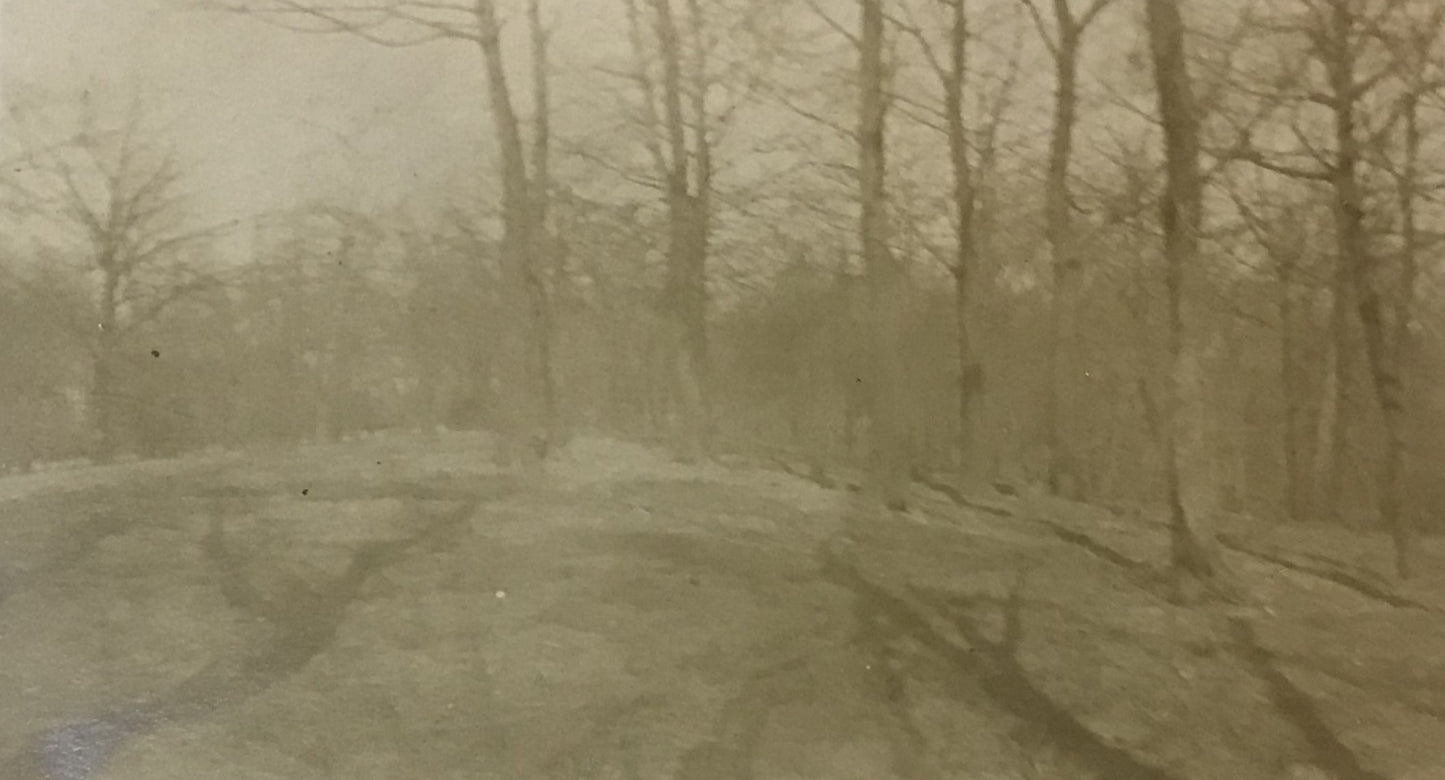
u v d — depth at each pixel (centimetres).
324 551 1852
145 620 1847
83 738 1794
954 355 1764
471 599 1805
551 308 1850
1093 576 1700
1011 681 1675
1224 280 1708
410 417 1872
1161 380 1709
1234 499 1689
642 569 1786
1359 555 1655
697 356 1822
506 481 1839
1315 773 1599
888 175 1795
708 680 1727
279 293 1900
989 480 1745
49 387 1919
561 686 1742
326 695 1775
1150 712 1644
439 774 1705
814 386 1794
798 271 1808
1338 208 1697
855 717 1680
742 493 1794
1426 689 1603
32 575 1881
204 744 1767
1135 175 1734
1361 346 1684
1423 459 1659
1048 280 1748
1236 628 1656
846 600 1734
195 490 1891
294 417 1889
